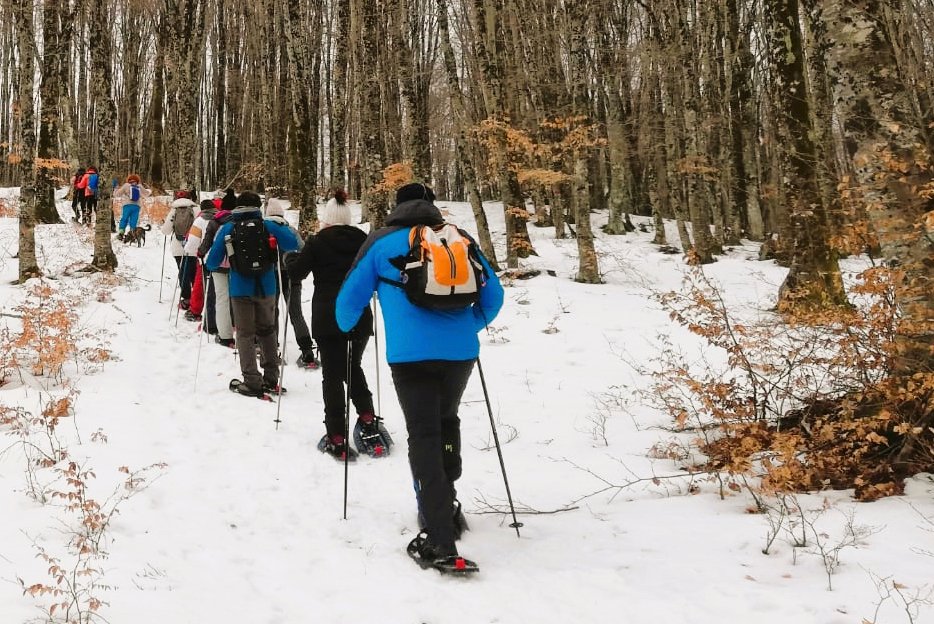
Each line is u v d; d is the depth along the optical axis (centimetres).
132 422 536
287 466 473
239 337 651
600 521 375
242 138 3278
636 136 2345
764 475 393
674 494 415
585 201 1361
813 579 284
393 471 470
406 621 271
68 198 2431
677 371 504
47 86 1457
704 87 1862
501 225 2114
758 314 836
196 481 432
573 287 1290
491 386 715
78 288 1056
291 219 2019
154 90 2664
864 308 457
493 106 1422
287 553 341
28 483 396
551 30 1697
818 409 464
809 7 1270
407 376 338
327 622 272
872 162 421
